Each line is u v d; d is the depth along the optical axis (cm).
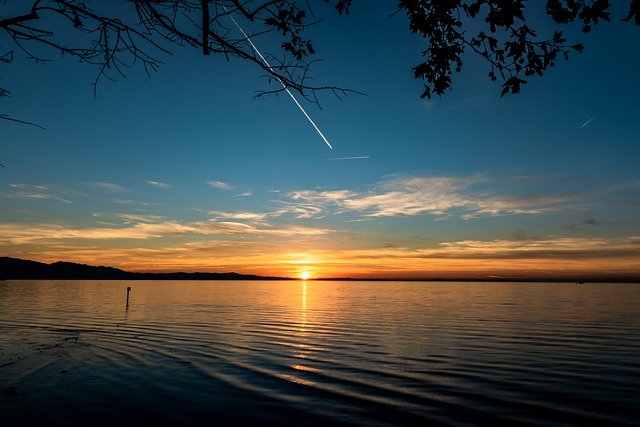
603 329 3369
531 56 529
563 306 6194
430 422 1285
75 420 1278
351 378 1789
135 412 1356
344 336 2991
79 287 15325
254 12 413
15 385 1650
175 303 6681
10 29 398
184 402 1459
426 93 572
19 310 5191
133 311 5103
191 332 3191
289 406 1425
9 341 2736
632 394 1538
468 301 7712
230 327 3512
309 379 1772
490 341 2755
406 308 5778
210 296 9325
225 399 1496
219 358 2200
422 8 531
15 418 1286
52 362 2086
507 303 6994
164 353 2334
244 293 11562
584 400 1475
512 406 1421
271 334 3088
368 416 1337
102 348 2481
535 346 2558
